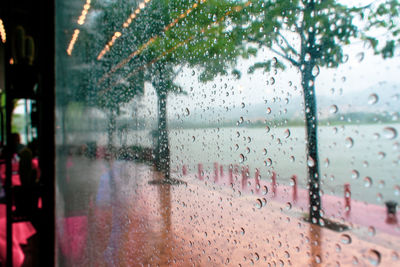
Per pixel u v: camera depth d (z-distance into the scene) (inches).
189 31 40.0
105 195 58.2
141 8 48.8
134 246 48.2
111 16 59.6
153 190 42.5
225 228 30.9
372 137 15.9
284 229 23.6
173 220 39.0
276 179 25.5
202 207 34.2
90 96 69.8
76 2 67.0
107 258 54.5
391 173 14.8
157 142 44.3
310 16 22.9
